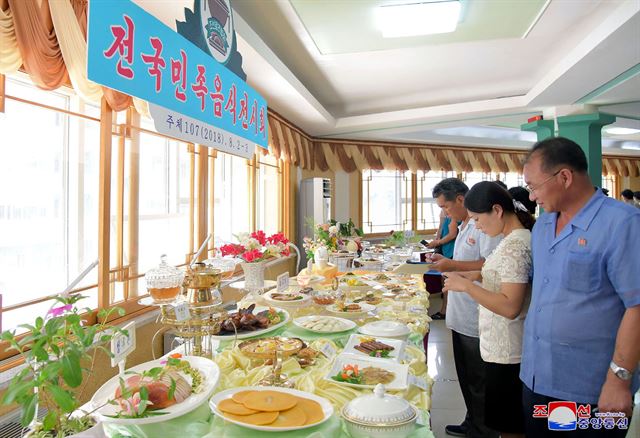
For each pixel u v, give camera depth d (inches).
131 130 111.9
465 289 65.3
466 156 359.6
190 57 68.1
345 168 313.7
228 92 83.2
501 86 231.3
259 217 216.8
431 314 211.9
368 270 154.3
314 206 275.4
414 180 358.3
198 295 57.0
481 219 70.9
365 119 261.7
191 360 53.9
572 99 221.9
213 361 54.1
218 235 171.9
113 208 105.8
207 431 41.2
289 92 189.2
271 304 85.1
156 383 43.6
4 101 76.9
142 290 116.2
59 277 89.6
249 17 145.2
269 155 237.1
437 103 259.8
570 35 165.2
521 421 68.9
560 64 183.3
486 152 369.1
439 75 210.1
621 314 51.2
